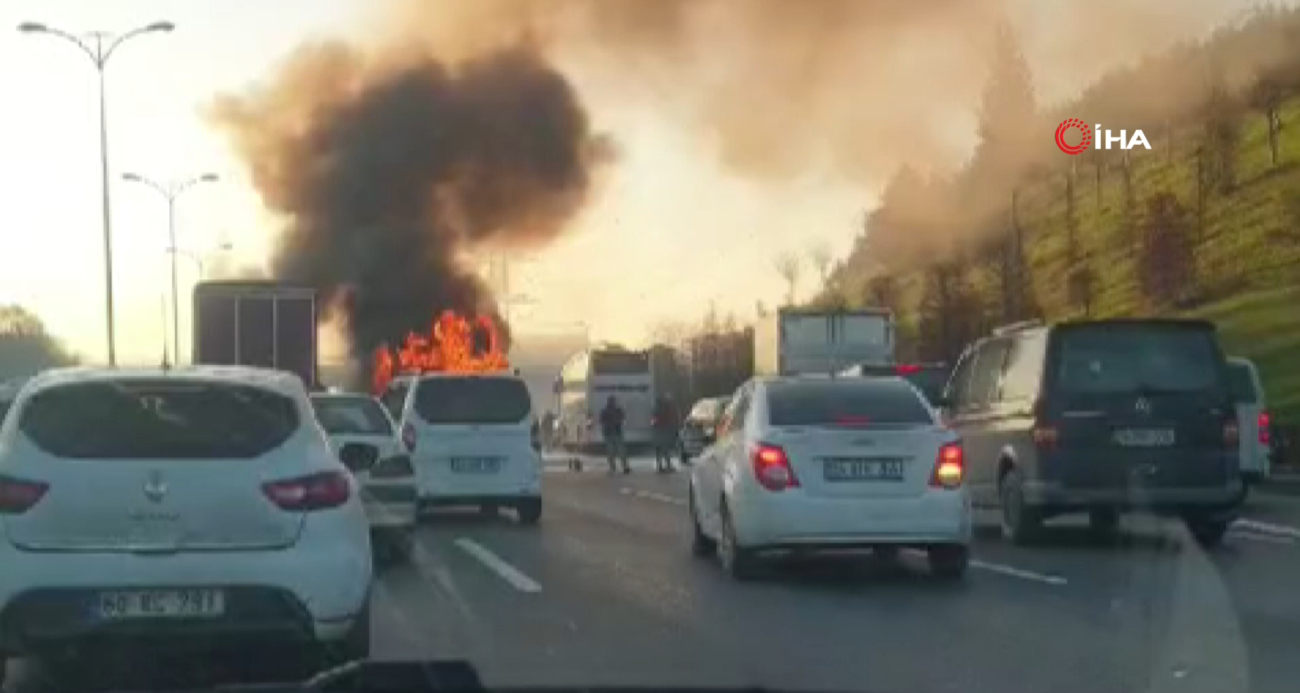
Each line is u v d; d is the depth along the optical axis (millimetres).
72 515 8844
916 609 13023
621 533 20406
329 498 9242
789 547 14336
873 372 31375
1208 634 11617
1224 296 47938
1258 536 19016
